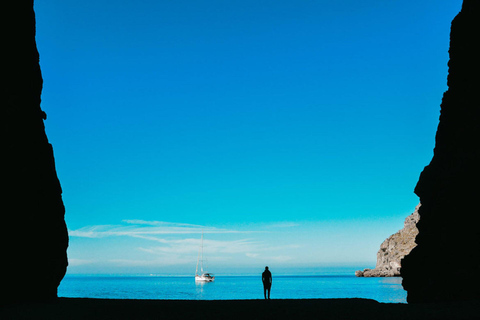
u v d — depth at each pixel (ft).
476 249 90.07
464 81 110.52
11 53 91.61
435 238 106.83
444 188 106.52
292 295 276.62
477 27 106.22
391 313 60.13
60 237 102.68
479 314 55.26
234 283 629.10
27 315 61.62
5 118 85.30
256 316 59.93
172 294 306.76
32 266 89.35
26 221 88.17
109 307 72.28
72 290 387.96
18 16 95.96
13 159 86.33
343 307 69.56
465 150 102.06
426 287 102.99
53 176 105.09
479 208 91.71
